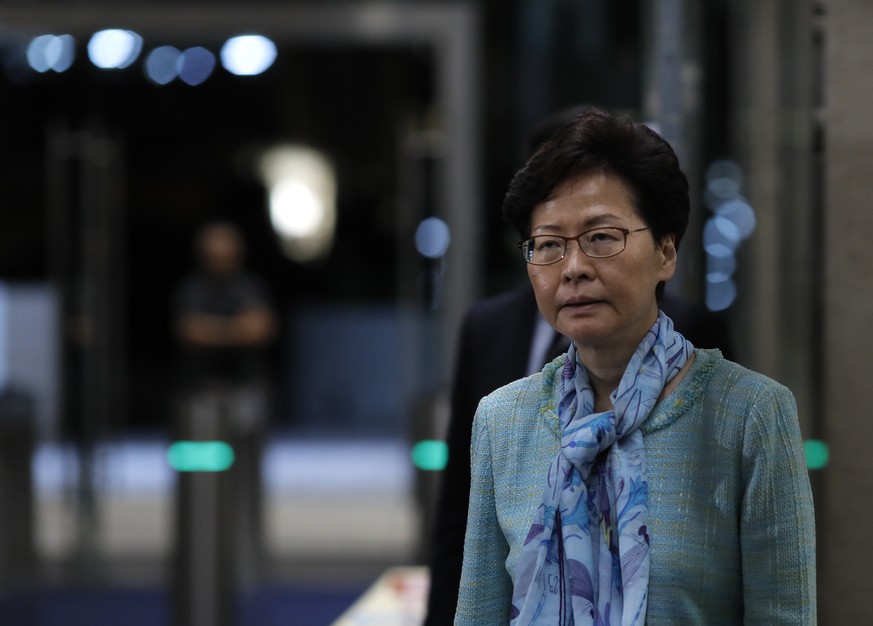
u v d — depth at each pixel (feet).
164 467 76.18
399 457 79.51
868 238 18.08
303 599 45.98
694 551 10.32
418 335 53.98
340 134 95.96
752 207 26.27
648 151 10.55
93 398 51.78
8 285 64.85
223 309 55.21
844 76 18.20
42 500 62.95
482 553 11.64
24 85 62.03
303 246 96.84
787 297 23.53
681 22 23.22
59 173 51.49
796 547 10.22
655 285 10.82
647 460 10.59
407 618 21.11
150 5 49.67
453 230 51.03
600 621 10.32
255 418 48.03
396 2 52.90
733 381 10.67
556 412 11.25
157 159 98.27
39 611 44.60
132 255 98.17
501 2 57.52
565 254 10.59
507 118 57.52
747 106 26.25
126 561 52.13
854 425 18.08
